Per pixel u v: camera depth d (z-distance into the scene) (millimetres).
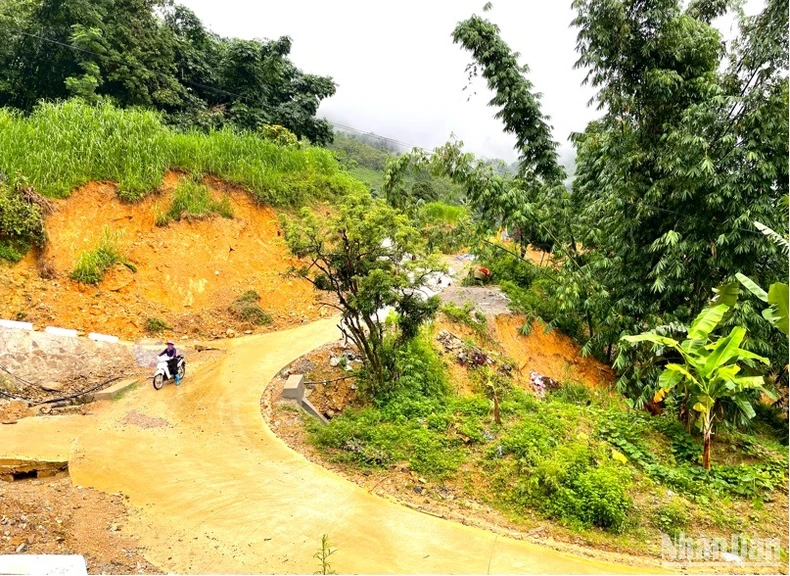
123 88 19750
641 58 10703
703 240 9969
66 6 17984
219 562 4914
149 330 12328
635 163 10672
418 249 8406
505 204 11711
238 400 8992
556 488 6414
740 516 6648
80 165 13773
